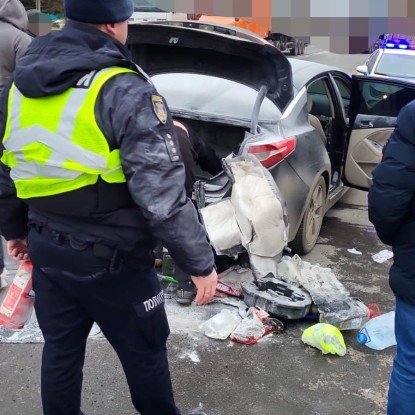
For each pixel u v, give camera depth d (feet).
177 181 5.81
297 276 12.34
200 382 9.55
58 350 6.75
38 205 6.10
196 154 12.03
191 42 12.65
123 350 6.68
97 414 8.68
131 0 6.17
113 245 6.00
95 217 5.91
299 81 14.47
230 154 13.42
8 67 13.23
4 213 6.83
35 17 15.39
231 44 12.37
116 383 9.41
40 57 5.86
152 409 7.06
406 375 7.18
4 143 6.20
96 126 5.61
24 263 7.64
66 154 5.72
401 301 7.14
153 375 6.81
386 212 6.59
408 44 31.89
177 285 12.17
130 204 6.02
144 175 5.65
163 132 5.75
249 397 9.24
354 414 8.95
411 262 6.82
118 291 6.25
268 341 10.81
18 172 6.12
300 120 13.97
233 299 12.17
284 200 12.77
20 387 9.22
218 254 11.78
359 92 16.12
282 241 11.88
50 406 6.93
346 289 13.21
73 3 5.83
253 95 13.61
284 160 12.98
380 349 10.71
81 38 5.85
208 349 10.48
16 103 6.02
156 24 12.62
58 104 5.70
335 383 9.70
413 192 6.49
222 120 13.17
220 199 12.53
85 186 5.79
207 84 14.24
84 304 6.47
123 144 5.64
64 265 6.19
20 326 7.73
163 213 5.69
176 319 11.41
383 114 16.06
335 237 16.55
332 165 17.28
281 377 9.78
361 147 16.34
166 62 14.14
